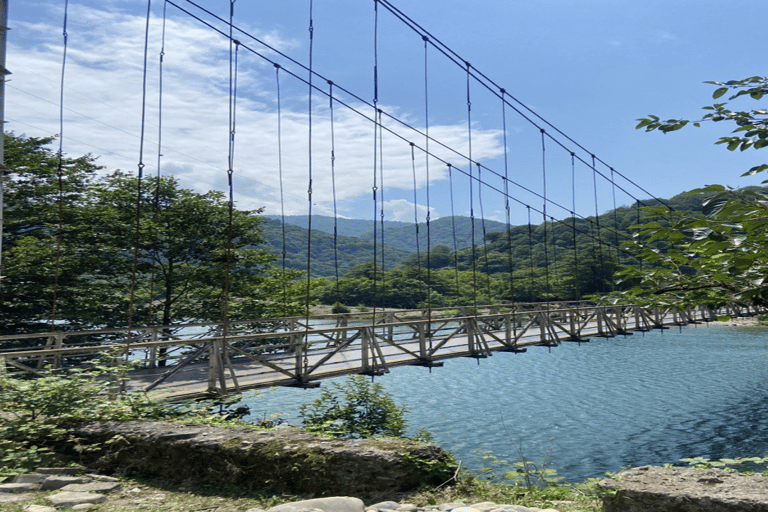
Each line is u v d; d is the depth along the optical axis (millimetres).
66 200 20172
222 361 9953
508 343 17547
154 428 5707
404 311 20938
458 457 13664
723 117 3811
